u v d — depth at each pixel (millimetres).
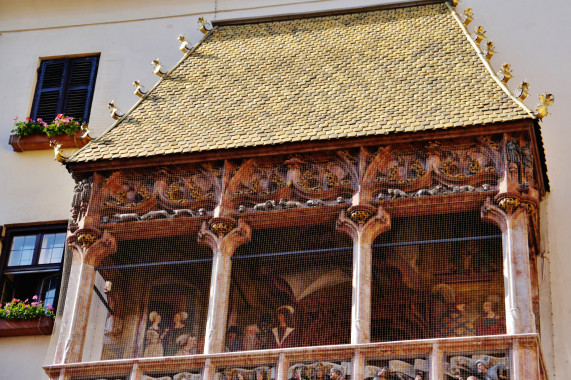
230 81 29406
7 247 30516
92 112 32469
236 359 23938
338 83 28516
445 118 26094
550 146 29141
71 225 26750
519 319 23500
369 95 27766
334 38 30344
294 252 25859
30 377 28000
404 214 25547
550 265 27344
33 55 33969
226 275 25406
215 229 25844
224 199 26156
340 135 26141
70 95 33125
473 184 25250
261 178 26312
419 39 29578
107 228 26469
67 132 31625
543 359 23922
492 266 26234
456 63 28344
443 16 30359
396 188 25547
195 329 26859
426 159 25719
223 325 24859
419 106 26891
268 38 30875
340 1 33094
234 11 33594
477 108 26312
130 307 27094
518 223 24672
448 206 25281
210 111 28312
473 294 26125
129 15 34125
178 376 24094
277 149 26328
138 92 29562
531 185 25234
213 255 25719
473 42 28969
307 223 25922
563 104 29750
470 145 25672
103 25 34125
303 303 26844
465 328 25719
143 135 27703
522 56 30797
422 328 25938
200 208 26250
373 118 26703
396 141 25906
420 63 28625
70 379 24531
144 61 33219
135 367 24297
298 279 26969
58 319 28516
